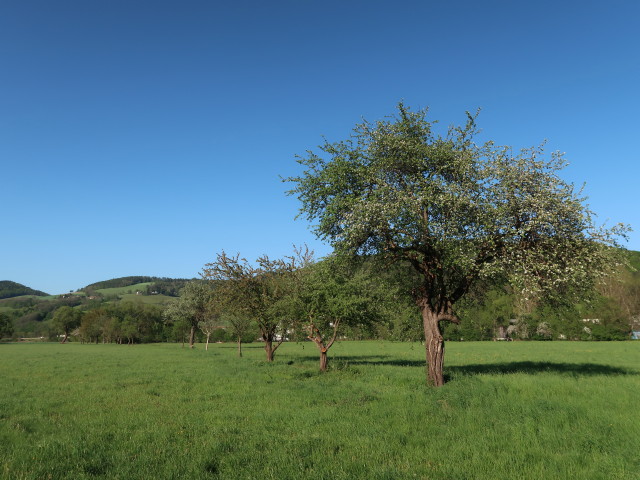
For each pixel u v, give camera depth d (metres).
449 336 92.00
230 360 39.44
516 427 10.90
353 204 17.38
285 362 34.62
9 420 12.93
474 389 15.09
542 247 17.12
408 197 16.62
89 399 16.84
